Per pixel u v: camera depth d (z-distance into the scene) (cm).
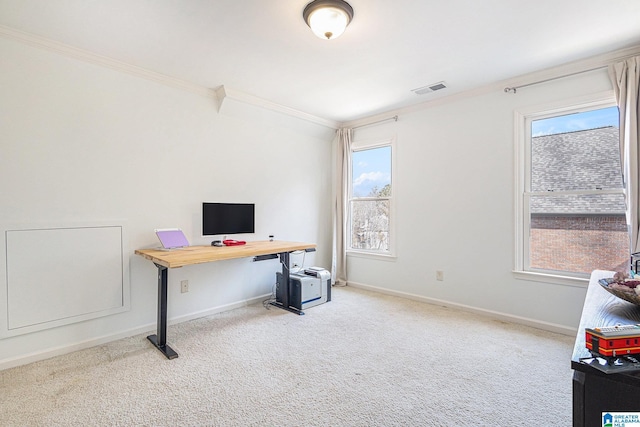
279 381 208
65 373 216
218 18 210
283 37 234
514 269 313
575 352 95
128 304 278
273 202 401
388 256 415
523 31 225
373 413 176
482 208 334
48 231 238
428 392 196
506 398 190
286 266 357
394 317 329
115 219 271
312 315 335
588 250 280
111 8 199
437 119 369
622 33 227
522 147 309
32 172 231
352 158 467
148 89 291
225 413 176
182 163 315
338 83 320
